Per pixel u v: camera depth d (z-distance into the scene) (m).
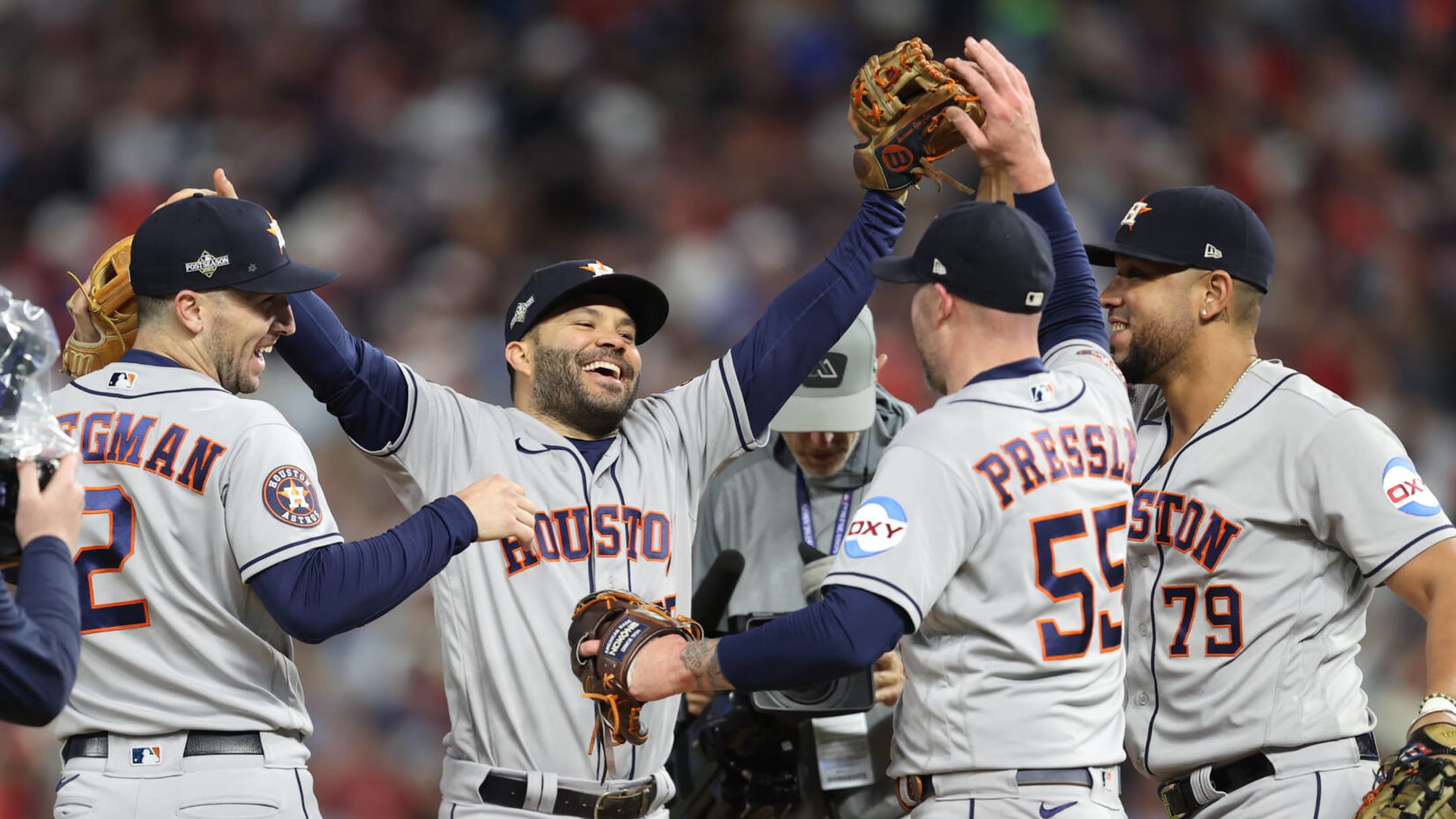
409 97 51.25
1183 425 14.73
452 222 47.28
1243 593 13.99
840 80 53.97
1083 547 12.16
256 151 49.47
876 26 55.41
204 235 12.81
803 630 11.54
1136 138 53.53
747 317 46.12
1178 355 14.52
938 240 12.49
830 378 16.02
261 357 13.37
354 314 44.59
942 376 12.72
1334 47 59.88
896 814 16.36
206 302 12.88
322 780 31.72
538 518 13.52
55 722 12.75
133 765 12.36
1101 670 12.27
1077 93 54.28
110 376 12.82
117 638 12.45
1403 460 13.78
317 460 36.41
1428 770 12.32
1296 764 13.75
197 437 12.50
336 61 51.88
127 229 47.19
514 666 13.23
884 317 42.47
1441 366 50.69
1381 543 13.48
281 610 12.03
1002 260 12.26
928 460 11.90
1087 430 12.48
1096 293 14.02
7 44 52.06
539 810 13.10
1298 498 13.90
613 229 48.56
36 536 10.82
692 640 12.45
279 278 12.88
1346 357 48.97
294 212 48.16
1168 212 14.48
